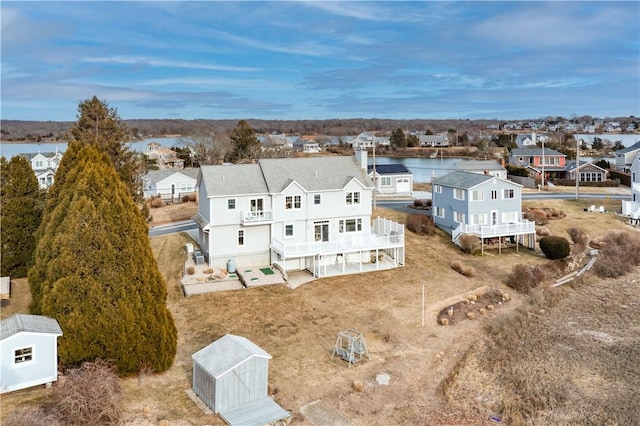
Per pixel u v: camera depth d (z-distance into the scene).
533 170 90.00
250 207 41.50
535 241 51.59
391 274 42.12
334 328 31.66
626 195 74.69
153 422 20.70
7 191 35.38
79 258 23.56
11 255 35.12
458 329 32.53
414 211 61.53
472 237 48.56
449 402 23.92
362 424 21.88
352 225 44.94
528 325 33.41
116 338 23.44
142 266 24.78
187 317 32.25
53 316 23.27
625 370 26.73
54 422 18.50
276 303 34.97
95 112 49.91
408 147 175.38
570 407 23.03
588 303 37.75
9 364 21.17
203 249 43.91
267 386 23.58
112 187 25.77
